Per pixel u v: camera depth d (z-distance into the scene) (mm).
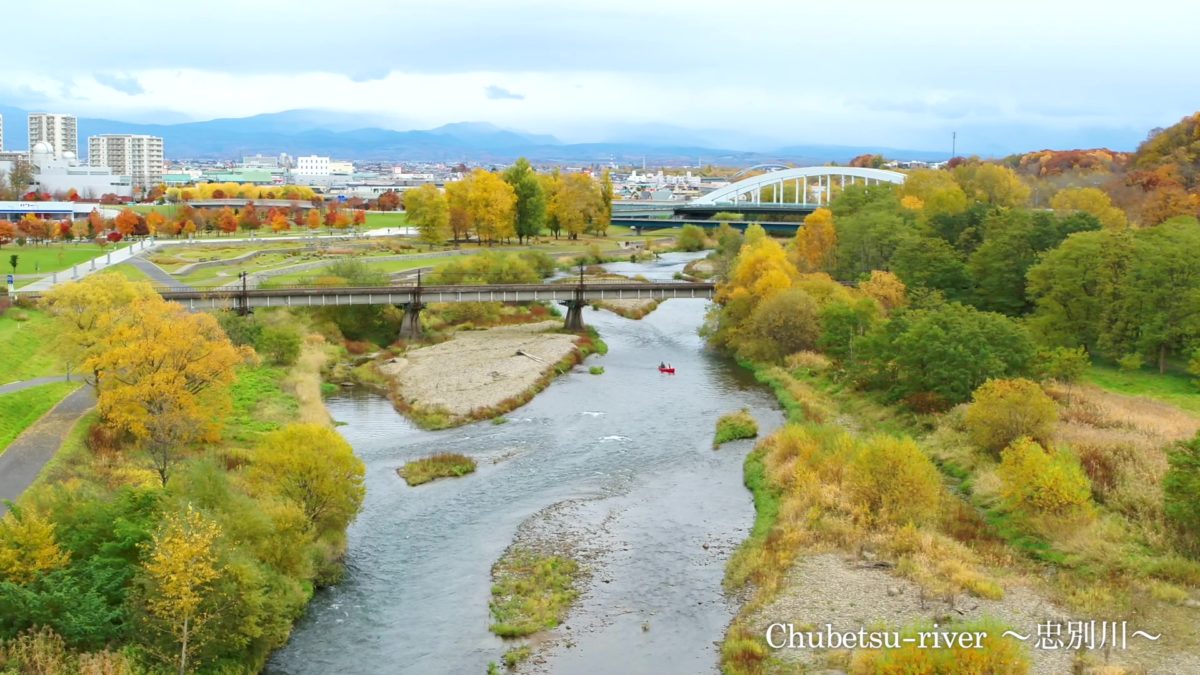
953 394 79062
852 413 85438
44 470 59062
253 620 41875
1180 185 156875
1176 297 93062
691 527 61188
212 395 67312
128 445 66750
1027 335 85438
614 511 63844
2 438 64938
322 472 54281
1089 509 56500
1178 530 54969
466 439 80062
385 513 62906
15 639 37688
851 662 42969
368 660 44750
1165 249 94750
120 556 43250
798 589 50656
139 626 39562
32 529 41562
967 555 53875
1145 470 63094
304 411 84438
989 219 124562
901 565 52312
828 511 60156
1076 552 53844
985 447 70125
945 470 69188
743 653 44312
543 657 45250
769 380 100188
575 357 111375
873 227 133500
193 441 68688
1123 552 52812
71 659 37281
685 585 52938
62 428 67562
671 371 105750
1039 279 102812
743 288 117125
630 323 140125
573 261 189375
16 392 74062
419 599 51000
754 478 68875
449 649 45844
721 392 96750
